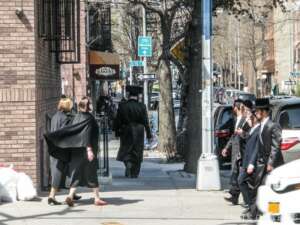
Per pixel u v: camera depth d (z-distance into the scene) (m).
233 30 81.19
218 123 21.73
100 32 44.28
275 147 11.19
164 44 27.00
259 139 11.45
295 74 73.94
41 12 15.23
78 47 18.31
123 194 14.81
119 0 45.19
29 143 13.94
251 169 11.52
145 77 38.59
